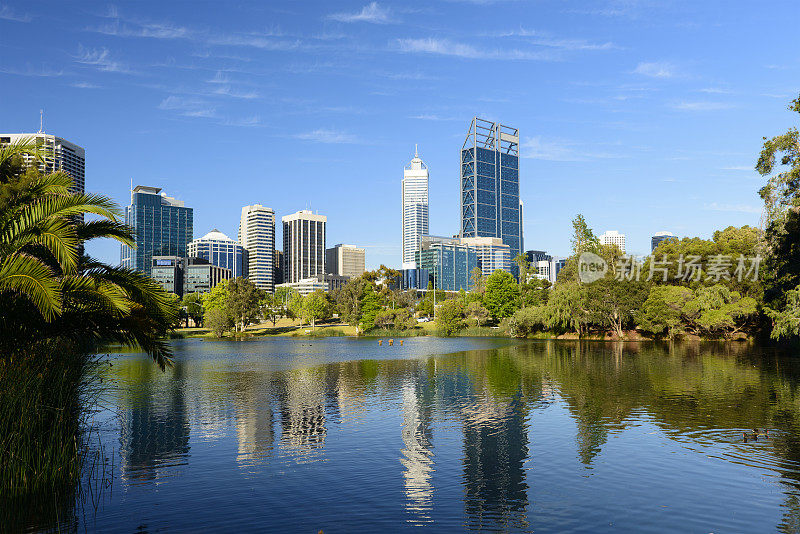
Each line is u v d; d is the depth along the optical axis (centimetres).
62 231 1466
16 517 1390
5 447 1616
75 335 1855
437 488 1633
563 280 12744
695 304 8500
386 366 5588
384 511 1438
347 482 1691
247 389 3834
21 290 1341
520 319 11344
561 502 1499
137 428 2498
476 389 3725
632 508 1449
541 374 4547
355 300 17125
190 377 4591
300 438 2294
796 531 1294
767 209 5591
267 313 17088
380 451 2070
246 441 2241
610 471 1788
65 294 1548
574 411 2831
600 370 4769
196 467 1853
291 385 4056
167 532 1295
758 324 8800
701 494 1552
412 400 3288
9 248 1463
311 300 16638
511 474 1767
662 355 6262
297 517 1396
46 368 2047
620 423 2512
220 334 14075
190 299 18875
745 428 2367
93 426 2548
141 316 1812
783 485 1627
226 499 1530
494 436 2305
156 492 1591
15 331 1623
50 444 1742
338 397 3438
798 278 6031
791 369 4566
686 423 2481
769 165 5366
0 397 1675
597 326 10731
